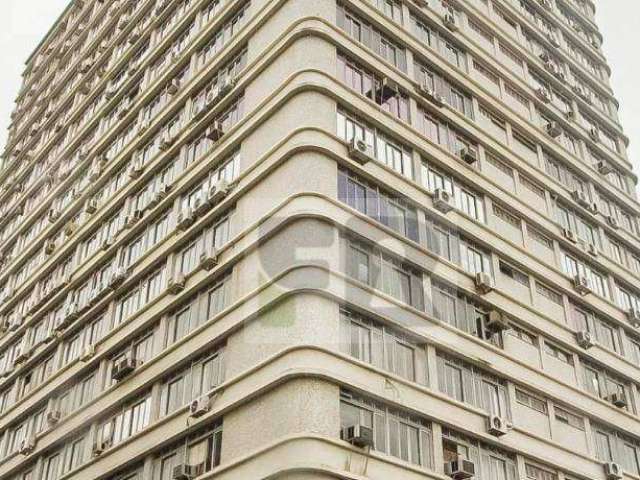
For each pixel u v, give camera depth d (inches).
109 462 960.3
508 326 986.1
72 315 1217.4
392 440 779.4
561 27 1577.3
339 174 884.6
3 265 1684.3
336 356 759.7
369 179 912.9
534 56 1401.3
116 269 1176.8
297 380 735.1
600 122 1517.0
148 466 890.1
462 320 951.0
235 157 995.3
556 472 964.6
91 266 1248.8
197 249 993.5
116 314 1126.4
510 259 1071.0
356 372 769.6
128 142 1325.0
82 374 1138.7
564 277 1161.4
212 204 980.6
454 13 1259.2
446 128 1098.1
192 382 893.2
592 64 1642.5
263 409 759.1
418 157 1008.2
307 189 841.5
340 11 1023.6
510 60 1336.1
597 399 1089.4
